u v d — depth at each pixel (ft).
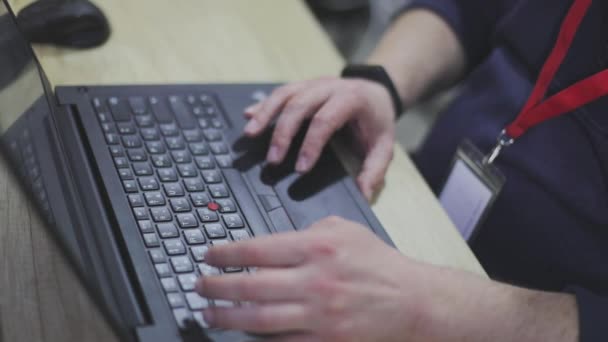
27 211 1.99
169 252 1.83
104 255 1.78
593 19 2.37
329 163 2.32
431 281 1.79
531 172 2.57
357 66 2.72
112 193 1.96
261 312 1.58
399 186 2.45
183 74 2.72
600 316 1.86
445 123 3.05
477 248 2.79
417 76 2.92
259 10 3.21
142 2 3.06
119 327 1.55
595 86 2.28
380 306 1.68
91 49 2.70
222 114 2.40
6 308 1.73
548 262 2.57
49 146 1.95
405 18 3.13
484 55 3.20
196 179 2.10
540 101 2.49
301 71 2.92
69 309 1.76
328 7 5.63
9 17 2.14
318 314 1.61
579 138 2.45
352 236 1.77
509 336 1.81
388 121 2.58
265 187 2.16
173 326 1.65
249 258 1.66
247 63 2.88
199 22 3.03
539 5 2.67
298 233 1.73
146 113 2.29
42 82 2.15
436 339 1.75
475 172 2.49
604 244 2.43
